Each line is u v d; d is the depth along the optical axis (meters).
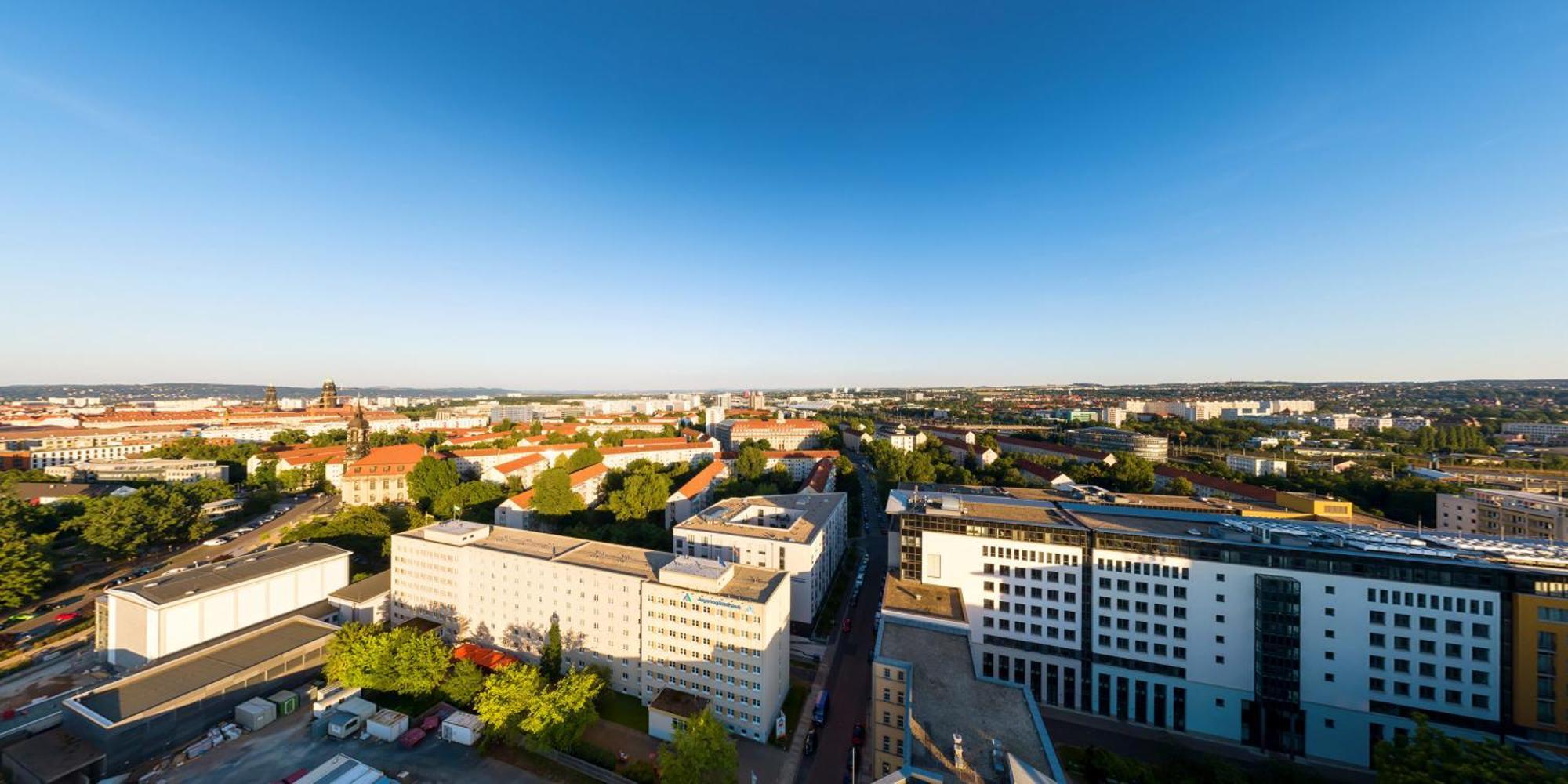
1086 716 94.75
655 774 77.00
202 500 182.50
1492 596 77.81
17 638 109.50
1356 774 80.75
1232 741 87.94
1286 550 85.88
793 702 93.38
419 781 75.44
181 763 78.44
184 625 100.00
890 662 75.62
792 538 123.44
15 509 149.12
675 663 91.25
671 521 175.38
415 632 99.25
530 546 114.25
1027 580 99.56
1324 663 83.81
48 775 71.31
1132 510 110.56
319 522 151.00
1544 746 74.81
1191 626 90.19
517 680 81.50
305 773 76.94
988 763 58.81
